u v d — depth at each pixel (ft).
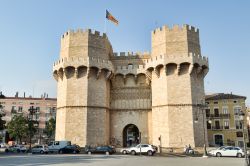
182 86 157.38
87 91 164.14
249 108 237.66
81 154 142.51
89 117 161.68
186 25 164.66
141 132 173.68
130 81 182.09
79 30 172.24
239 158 118.32
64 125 161.68
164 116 157.38
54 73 178.19
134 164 81.35
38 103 315.78
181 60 157.17
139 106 177.68
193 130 151.74
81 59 165.78
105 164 80.74
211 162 92.68
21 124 261.24
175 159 106.73
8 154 148.77
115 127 177.47
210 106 245.86
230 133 234.38
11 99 312.50
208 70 166.91
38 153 154.30
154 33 172.86
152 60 167.22
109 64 173.06
